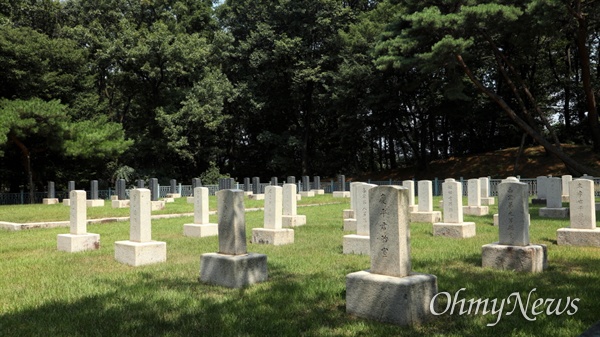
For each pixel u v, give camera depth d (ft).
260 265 26.22
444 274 26.89
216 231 49.21
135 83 141.49
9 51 103.19
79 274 28.91
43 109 96.63
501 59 115.03
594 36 123.44
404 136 160.66
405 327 18.19
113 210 75.36
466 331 17.71
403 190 19.77
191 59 134.62
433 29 84.12
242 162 177.78
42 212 72.84
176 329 18.31
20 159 115.34
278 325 18.58
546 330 17.61
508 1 80.69
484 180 84.23
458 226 43.09
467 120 151.74
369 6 162.61
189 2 159.02
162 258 33.24
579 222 38.01
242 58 154.71
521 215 28.86
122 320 19.44
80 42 130.72
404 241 19.63
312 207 84.99
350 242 35.01
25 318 19.86
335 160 171.63
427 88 132.57
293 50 144.87
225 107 156.46
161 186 128.47
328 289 23.71
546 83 143.13
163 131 133.59
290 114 169.07
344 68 134.21
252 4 157.07
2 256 36.27
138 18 146.20
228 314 19.98
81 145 104.12
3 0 120.78
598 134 92.02
